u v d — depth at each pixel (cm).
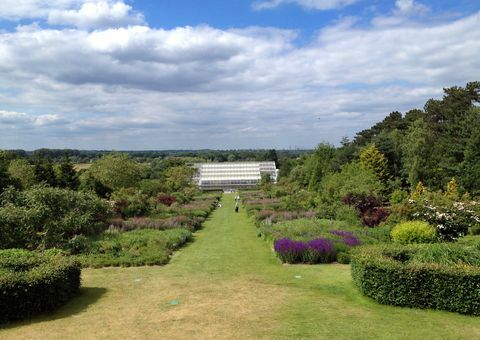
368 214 2214
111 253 1638
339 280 1242
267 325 859
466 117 4959
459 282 943
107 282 1248
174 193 4931
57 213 1794
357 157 5372
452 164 4419
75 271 1098
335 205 2531
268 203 4275
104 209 2275
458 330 840
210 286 1184
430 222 1845
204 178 9831
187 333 818
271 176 9350
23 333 825
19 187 3291
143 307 990
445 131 5516
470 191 3841
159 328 847
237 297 1066
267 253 1777
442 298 958
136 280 1271
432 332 827
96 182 3822
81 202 1931
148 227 2503
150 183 4700
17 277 913
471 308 930
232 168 10050
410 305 981
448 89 5919
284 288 1155
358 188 2928
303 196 3447
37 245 1712
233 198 6688
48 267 1010
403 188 4700
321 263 1530
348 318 904
